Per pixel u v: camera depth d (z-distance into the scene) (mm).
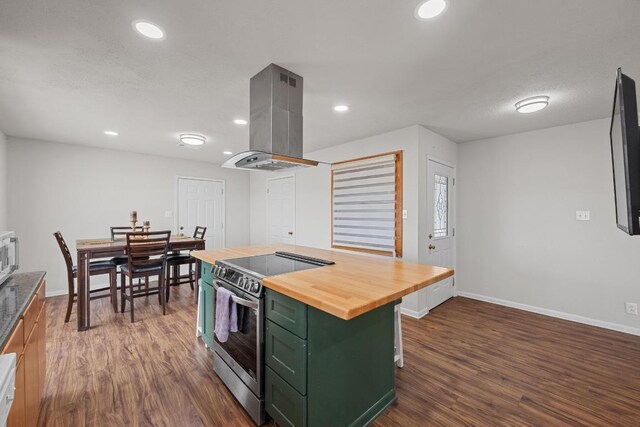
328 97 2576
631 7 1438
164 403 1848
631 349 2572
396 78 2227
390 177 3572
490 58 1933
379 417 1745
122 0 1393
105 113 2992
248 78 2229
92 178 4496
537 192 3533
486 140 3957
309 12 1491
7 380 746
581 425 1671
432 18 1537
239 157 2115
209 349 2555
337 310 1167
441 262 3838
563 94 2496
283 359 1516
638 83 2283
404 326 3084
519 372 2213
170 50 1846
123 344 2637
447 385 2051
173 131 3658
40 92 2465
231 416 1742
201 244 4004
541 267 3496
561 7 1447
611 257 3057
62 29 1620
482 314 3451
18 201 3914
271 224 5676
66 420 1682
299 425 1407
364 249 3869
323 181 4496
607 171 3086
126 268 3359
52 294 4148
